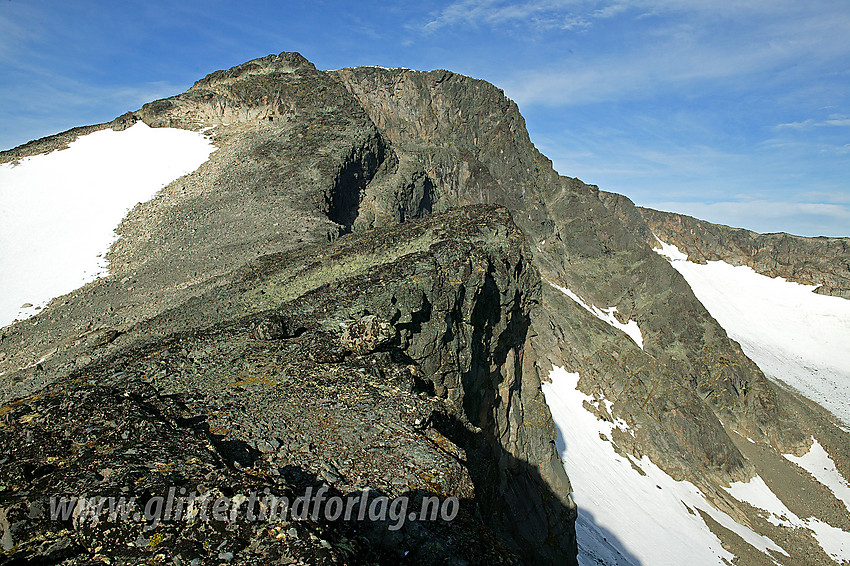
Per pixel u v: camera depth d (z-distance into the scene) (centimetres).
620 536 6444
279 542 935
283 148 7556
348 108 8506
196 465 1171
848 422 13538
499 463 3603
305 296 2478
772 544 7506
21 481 1085
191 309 2909
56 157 8131
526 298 3400
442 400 1853
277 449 1393
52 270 5397
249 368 1841
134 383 1705
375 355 1958
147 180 7306
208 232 5509
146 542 927
